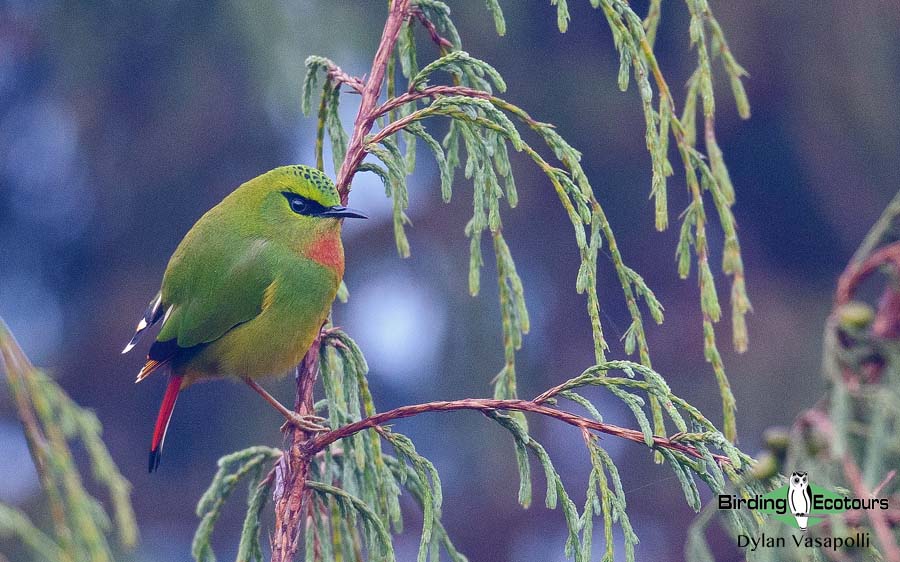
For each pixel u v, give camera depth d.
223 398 15.67
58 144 15.22
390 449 15.82
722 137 15.59
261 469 5.62
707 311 5.27
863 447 3.31
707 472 4.75
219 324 7.00
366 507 5.07
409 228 15.62
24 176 15.25
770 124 15.30
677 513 16.11
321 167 6.44
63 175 15.12
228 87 13.41
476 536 16.19
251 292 6.89
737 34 14.49
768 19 14.48
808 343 15.78
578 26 14.38
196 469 16.30
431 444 15.72
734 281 5.27
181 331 7.11
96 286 15.77
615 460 16.36
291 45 12.85
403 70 6.05
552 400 4.96
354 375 5.70
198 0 12.89
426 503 5.12
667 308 16.19
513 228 15.96
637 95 14.59
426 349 15.51
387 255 15.73
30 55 14.57
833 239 15.93
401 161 5.79
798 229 16.08
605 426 4.89
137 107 13.80
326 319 7.15
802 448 3.37
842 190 15.24
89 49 13.36
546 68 14.48
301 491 5.06
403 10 5.81
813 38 14.45
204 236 7.19
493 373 15.18
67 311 16.16
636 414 4.80
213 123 13.75
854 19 14.44
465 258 15.38
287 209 6.98
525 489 4.98
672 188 15.65
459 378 15.20
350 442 5.52
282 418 15.36
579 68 14.46
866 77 14.46
